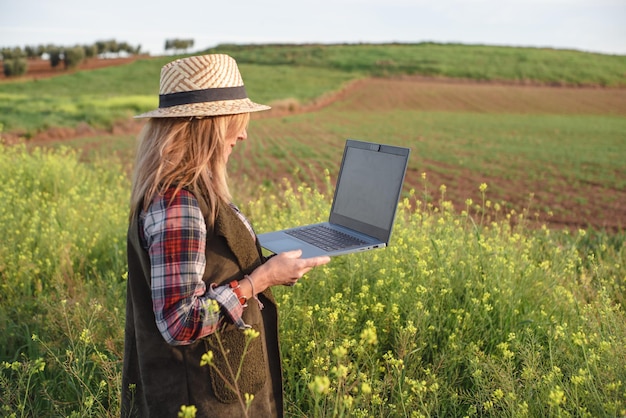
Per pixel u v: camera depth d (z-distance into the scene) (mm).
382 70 91625
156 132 1748
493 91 74812
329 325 2875
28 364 2662
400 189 2455
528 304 3756
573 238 8281
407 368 2930
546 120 50625
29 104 44625
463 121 48188
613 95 72500
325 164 21125
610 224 12703
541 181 19219
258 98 60500
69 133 31672
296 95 64625
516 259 4418
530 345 2986
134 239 1710
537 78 84812
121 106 45188
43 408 3006
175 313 1579
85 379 2998
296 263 1817
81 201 6938
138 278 1780
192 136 1726
